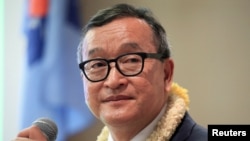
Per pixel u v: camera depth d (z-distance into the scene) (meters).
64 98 3.93
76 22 4.10
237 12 4.08
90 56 1.67
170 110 1.73
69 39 4.02
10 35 4.14
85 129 4.20
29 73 3.94
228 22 4.10
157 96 1.67
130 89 1.60
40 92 3.91
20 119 3.94
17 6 4.14
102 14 1.69
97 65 1.65
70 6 4.09
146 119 1.67
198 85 4.12
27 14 4.02
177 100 1.77
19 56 4.11
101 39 1.64
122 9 1.69
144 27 1.67
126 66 1.61
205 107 4.09
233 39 4.08
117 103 1.61
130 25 1.65
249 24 4.05
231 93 4.05
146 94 1.61
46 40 3.95
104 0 4.38
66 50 3.98
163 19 4.26
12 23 4.14
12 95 4.12
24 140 1.57
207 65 4.12
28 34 3.99
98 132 4.20
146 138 1.71
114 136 1.78
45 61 3.94
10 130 4.09
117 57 1.61
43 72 3.93
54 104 3.90
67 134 3.94
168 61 1.79
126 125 1.65
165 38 1.76
